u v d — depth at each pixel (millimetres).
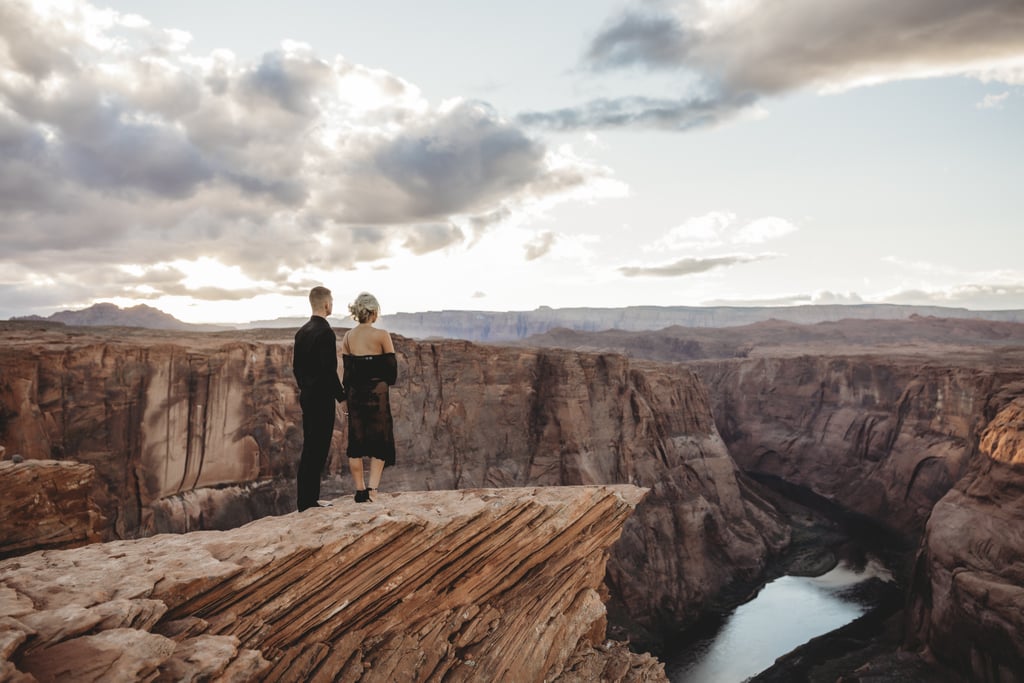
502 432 62312
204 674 4703
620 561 57438
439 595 7742
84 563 5707
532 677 8523
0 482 8297
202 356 43656
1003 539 39938
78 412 37812
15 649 4121
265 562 5871
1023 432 42469
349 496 8336
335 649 6453
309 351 7371
